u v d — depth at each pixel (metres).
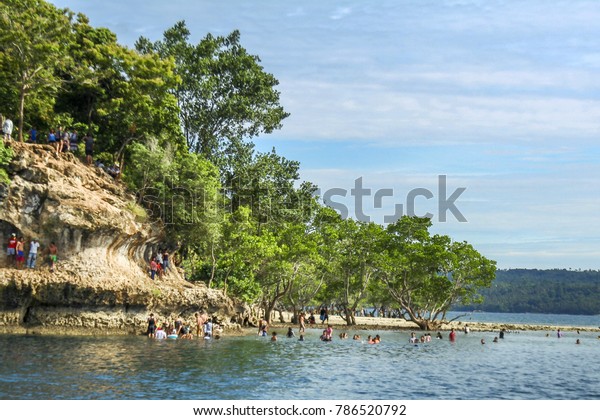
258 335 63.19
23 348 36.69
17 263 45.25
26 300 44.72
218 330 57.28
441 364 46.97
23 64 52.28
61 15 57.09
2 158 46.34
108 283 47.34
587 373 45.41
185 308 55.44
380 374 38.66
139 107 62.31
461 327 111.38
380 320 126.25
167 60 64.69
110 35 67.44
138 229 52.31
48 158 49.66
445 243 99.12
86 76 59.94
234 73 82.94
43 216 46.94
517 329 115.50
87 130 62.06
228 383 30.34
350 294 118.06
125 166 63.44
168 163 59.41
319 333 77.31
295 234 83.12
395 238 99.88
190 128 81.19
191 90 79.56
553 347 72.69
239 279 73.12
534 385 37.72
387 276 101.88
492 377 40.62
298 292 108.81
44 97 59.38
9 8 54.25
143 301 49.97
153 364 34.31
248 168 82.56
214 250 70.12
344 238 98.88
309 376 35.25
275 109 85.38
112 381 28.22
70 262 46.59
